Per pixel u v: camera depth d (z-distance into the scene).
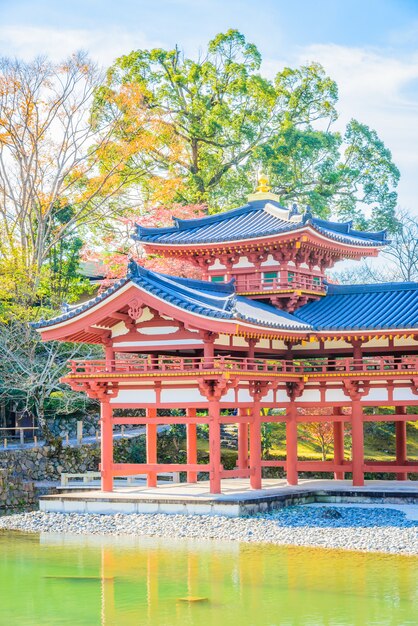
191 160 81.94
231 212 55.50
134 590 31.16
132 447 61.66
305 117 83.94
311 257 52.75
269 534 39.19
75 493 45.94
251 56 81.69
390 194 84.31
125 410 69.31
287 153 79.50
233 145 81.81
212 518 41.97
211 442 43.88
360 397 47.66
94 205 76.94
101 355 62.56
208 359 42.28
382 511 43.66
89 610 29.00
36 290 62.81
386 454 62.97
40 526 42.62
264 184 56.50
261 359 46.41
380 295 51.62
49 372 59.31
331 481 51.50
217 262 52.78
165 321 43.69
